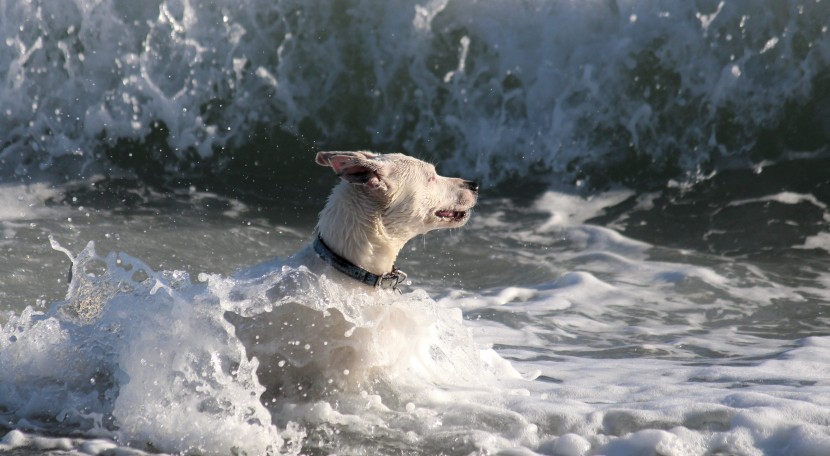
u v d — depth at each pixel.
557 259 13.62
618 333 10.33
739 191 15.67
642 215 15.44
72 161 16.31
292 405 7.08
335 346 7.12
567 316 10.98
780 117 16.47
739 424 6.45
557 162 16.94
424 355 7.92
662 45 16.80
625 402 7.21
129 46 16.88
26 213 14.23
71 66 16.75
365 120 17.52
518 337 10.09
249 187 16.27
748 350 9.55
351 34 17.34
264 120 17.31
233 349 6.90
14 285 10.77
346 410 7.11
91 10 16.67
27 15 16.58
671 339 10.06
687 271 12.76
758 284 12.31
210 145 17.00
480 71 17.34
